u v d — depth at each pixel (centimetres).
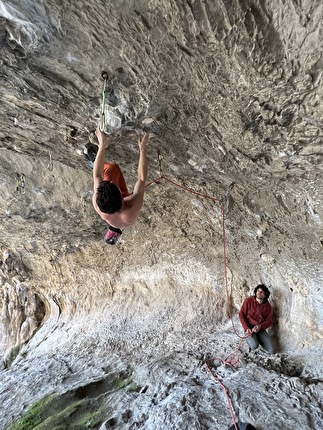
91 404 495
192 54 232
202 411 382
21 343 898
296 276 482
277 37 211
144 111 284
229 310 593
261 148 305
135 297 727
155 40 225
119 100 277
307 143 283
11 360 880
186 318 627
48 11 211
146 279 704
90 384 545
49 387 589
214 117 289
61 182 548
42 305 930
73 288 834
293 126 270
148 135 324
